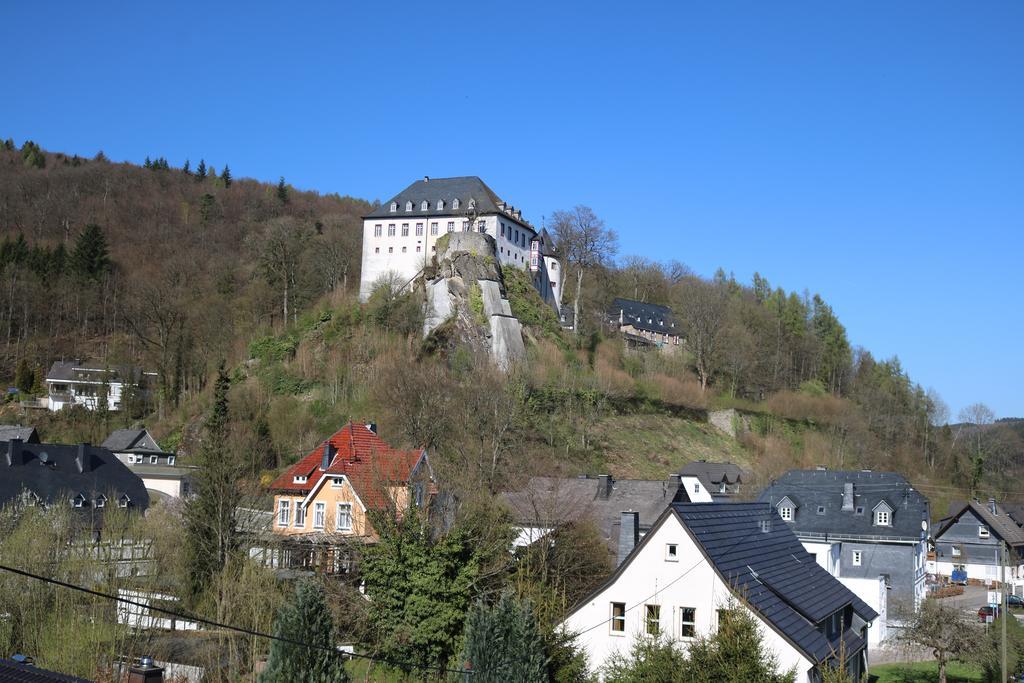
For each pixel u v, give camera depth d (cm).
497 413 8619
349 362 11031
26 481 7200
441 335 11188
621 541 4259
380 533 4150
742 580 3609
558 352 12100
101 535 5000
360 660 4050
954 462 13588
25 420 12112
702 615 3550
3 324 14962
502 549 4441
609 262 14962
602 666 3575
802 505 7162
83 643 3494
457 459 7569
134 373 12794
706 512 3944
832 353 17175
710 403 13025
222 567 4644
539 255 13512
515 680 3150
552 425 10288
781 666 3303
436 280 11706
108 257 18462
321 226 19050
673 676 3189
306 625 2806
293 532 5850
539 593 3962
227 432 8712
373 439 6347
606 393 11469
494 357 11150
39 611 3703
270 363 11644
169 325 13675
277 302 14175
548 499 5803
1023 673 4384
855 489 7169
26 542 3947
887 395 15588
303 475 6222
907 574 6662
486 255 11975
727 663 3117
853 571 6800
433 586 3906
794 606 3653
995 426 15488
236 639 3888
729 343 14525
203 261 18600
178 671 3759
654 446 11088
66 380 13312
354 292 13175
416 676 3853
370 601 4212
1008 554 9038
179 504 5922
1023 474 14250
